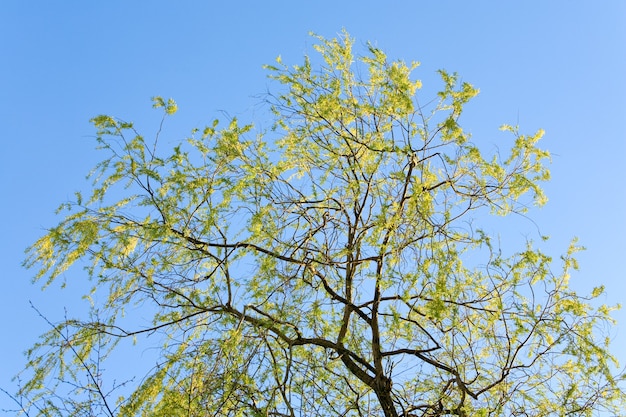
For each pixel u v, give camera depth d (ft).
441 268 18.13
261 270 19.39
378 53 21.59
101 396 16.71
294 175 22.35
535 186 19.60
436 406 19.06
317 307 19.81
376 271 20.24
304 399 17.78
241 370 17.22
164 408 16.51
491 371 19.31
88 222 18.53
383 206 19.27
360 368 20.35
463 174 20.35
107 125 19.21
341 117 21.58
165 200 19.25
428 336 19.61
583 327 18.88
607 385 18.72
